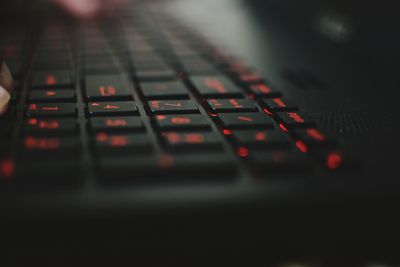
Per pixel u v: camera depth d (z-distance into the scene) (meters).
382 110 0.24
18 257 0.16
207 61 0.29
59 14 0.39
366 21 0.35
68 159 0.18
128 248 0.16
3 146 0.18
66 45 0.31
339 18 0.37
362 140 0.20
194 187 0.17
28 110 0.21
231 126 0.20
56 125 0.20
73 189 0.17
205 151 0.19
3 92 0.21
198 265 0.17
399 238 0.17
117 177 0.17
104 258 0.16
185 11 0.44
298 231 0.17
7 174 0.17
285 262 0.17
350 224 0.17
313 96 0.25
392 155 0.20
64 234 0.16
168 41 0.33
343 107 0.24
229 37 0.35
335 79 0.28
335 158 0.19
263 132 0.20
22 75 0.25
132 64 0.28
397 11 0.34
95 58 0.29
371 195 0.17
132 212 0.16
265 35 0.36
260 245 0.17
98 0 0.46
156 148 0.19
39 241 0.16
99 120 0.20
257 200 0.17
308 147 0.20
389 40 0.34
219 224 0.17
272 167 0.18
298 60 0.30
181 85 0.25
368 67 0.30
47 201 0.16
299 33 0.37
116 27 0.36
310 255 0.17
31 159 0.18
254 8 0.46
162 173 0.18
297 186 0.18
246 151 0.19
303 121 0.21
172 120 0.20
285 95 0.25
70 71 0.26
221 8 0.45
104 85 0.24
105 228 0.16
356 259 0.17
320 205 0.17
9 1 0.39
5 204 0.16
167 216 0.16
